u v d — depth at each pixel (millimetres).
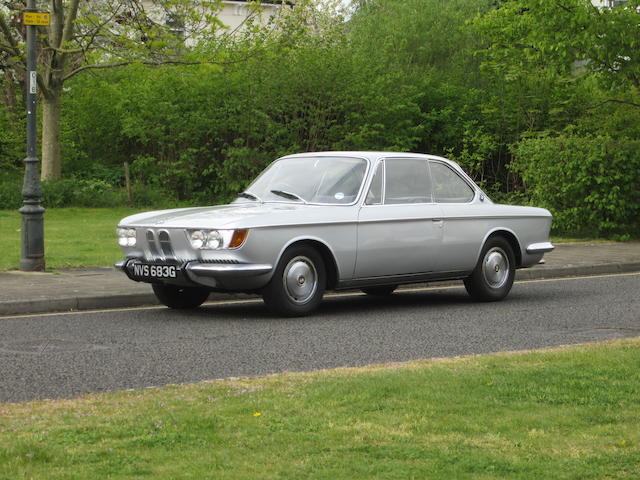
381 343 9891
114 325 11109
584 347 8883
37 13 15227
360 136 33500
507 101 34562
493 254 13516
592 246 22141
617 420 6027
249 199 12602
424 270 12789
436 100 36438
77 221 25922
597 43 23953
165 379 7996
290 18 35469
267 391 6984
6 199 29891
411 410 6305
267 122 33406
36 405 6633
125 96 35156
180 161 33688
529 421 5988
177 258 11453
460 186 13414
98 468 5035
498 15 31422
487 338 10234
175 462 5141
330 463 5113
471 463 5090
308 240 11789
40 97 36406
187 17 27641
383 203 12414
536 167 24953
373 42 38281
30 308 12148
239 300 13664
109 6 27812
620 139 25172
